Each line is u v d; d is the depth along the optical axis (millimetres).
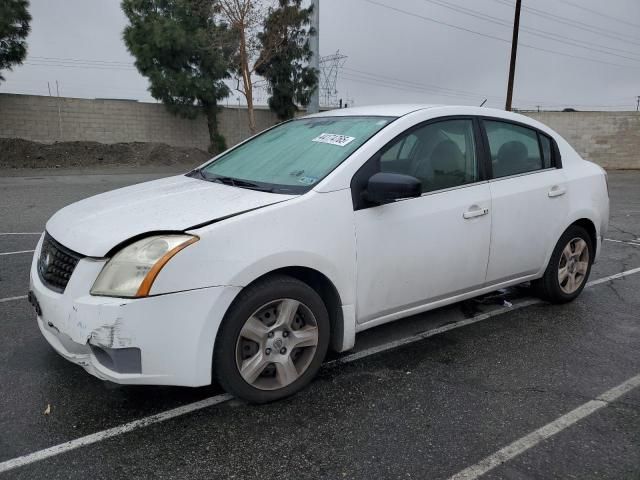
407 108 3838
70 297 2646
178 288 2611
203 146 26609
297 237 2932
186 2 23797
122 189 3789
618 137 25875
